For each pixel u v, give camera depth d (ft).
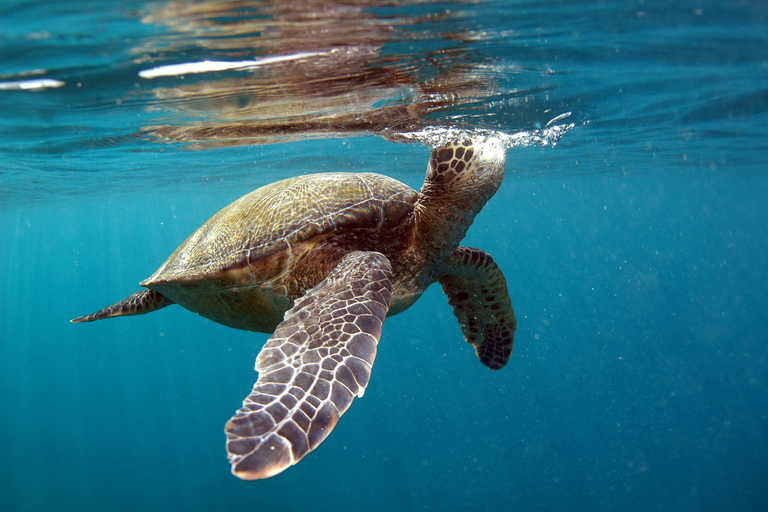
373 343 10.68
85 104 22.16
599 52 19.21
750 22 16.67
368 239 16.63
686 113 34.83
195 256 16.61
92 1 12.00
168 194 89.56
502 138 33.96
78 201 85.15
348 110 25.85
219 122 28.09
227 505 72.43
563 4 14.53
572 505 69.82
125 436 94.22
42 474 81.41
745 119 38.83
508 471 80.43
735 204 158.71
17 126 26.73
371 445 91.25
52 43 14.73
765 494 66.23
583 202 146.20
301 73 19.04
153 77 18.65
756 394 107.34
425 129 31.24
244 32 14.66
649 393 112.57
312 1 12.73
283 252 14.98
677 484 71.92
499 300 20.97
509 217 191.83
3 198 69.21
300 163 53.36
